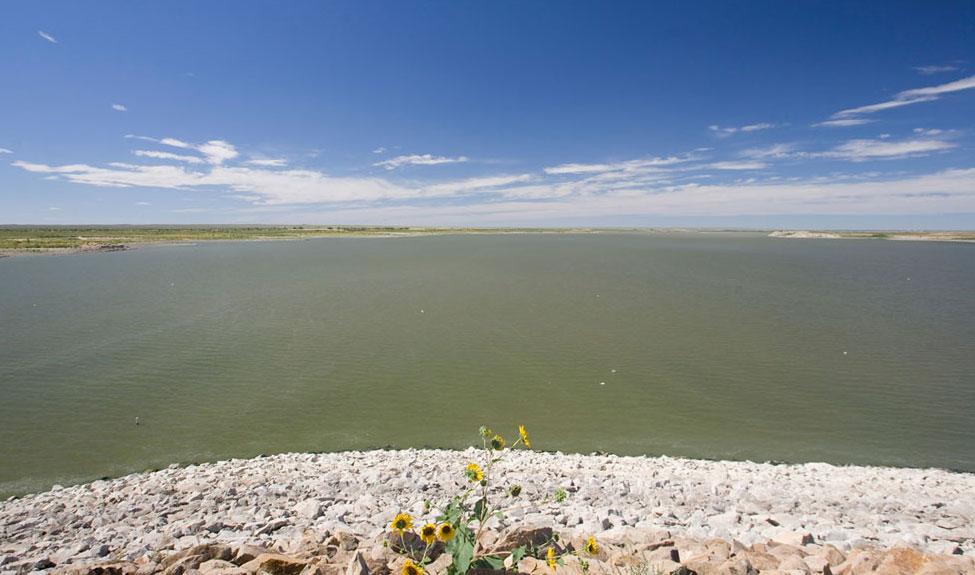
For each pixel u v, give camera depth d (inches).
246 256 4133.9
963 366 1128.8
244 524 425.1
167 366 1117.7
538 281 2487.7
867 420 854.5
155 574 283.6
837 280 2568.9
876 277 2711.6
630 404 917.2
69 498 576.4
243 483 585.9
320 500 511.8
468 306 1788.9
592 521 398.3
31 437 783.1
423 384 1010.1
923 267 3348.9
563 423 841.5
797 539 337.7
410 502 485.7
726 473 634.2
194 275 2711.6
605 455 728.3
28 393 962.1
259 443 770.8
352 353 1211.2
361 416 866.8
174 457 725.3
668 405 913.5
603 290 2180.1
